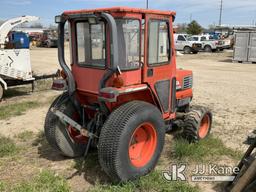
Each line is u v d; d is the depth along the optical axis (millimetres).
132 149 4621
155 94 4984
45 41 39250
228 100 9914
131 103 4473
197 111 5879
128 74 4449
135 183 4438
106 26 4234
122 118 4215
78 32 4691
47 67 19000
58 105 5086
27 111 8711
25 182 4617
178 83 5949
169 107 5410
